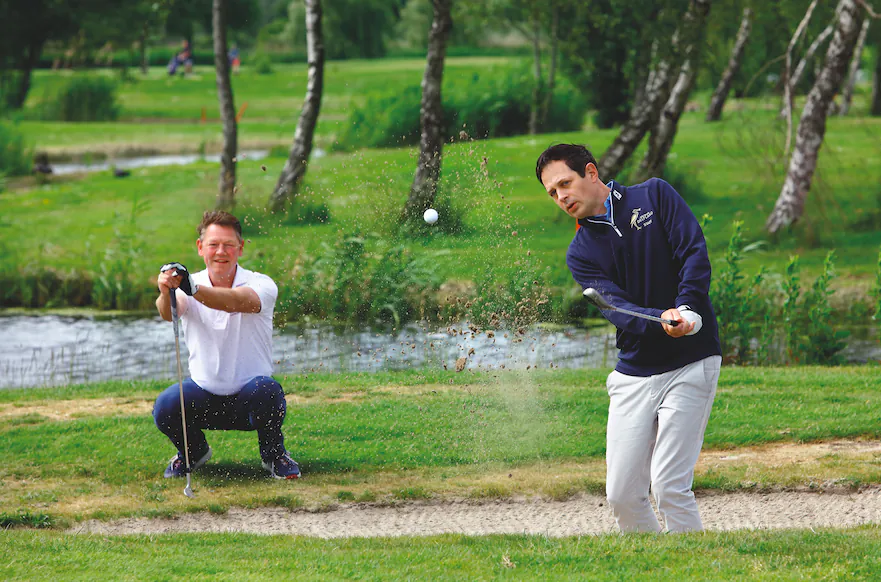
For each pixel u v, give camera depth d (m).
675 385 6.85
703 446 10.60
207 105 78.31
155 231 27.59
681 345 6.83
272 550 6.93
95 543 7.16
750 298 16.27
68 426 11.42
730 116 32.97
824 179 29.97
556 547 6.67
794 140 30.56
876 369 14.34
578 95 55.66
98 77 72.56
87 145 53.03
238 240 9.53
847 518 8.62
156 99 83.31
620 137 29.47
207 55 129.25
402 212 16.31
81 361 17.34
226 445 10.79
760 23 32.72
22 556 6.68
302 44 122.25
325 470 9.95
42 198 34.59
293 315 17.69
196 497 9.10
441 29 25.31
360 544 7.18
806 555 6.18
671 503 6.86
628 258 7.05
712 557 6.20
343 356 15.41
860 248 26.03
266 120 67.50
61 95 68.50
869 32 59.72
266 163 41.56
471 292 13.06
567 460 10.23
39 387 14.30
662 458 6.87
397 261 16.39
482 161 13.78
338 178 20.03
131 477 9.70
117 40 71.81
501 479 9.59
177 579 6.07
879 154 41.81
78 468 9.93
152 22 45.34
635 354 7.01
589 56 48.56
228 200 27.27
